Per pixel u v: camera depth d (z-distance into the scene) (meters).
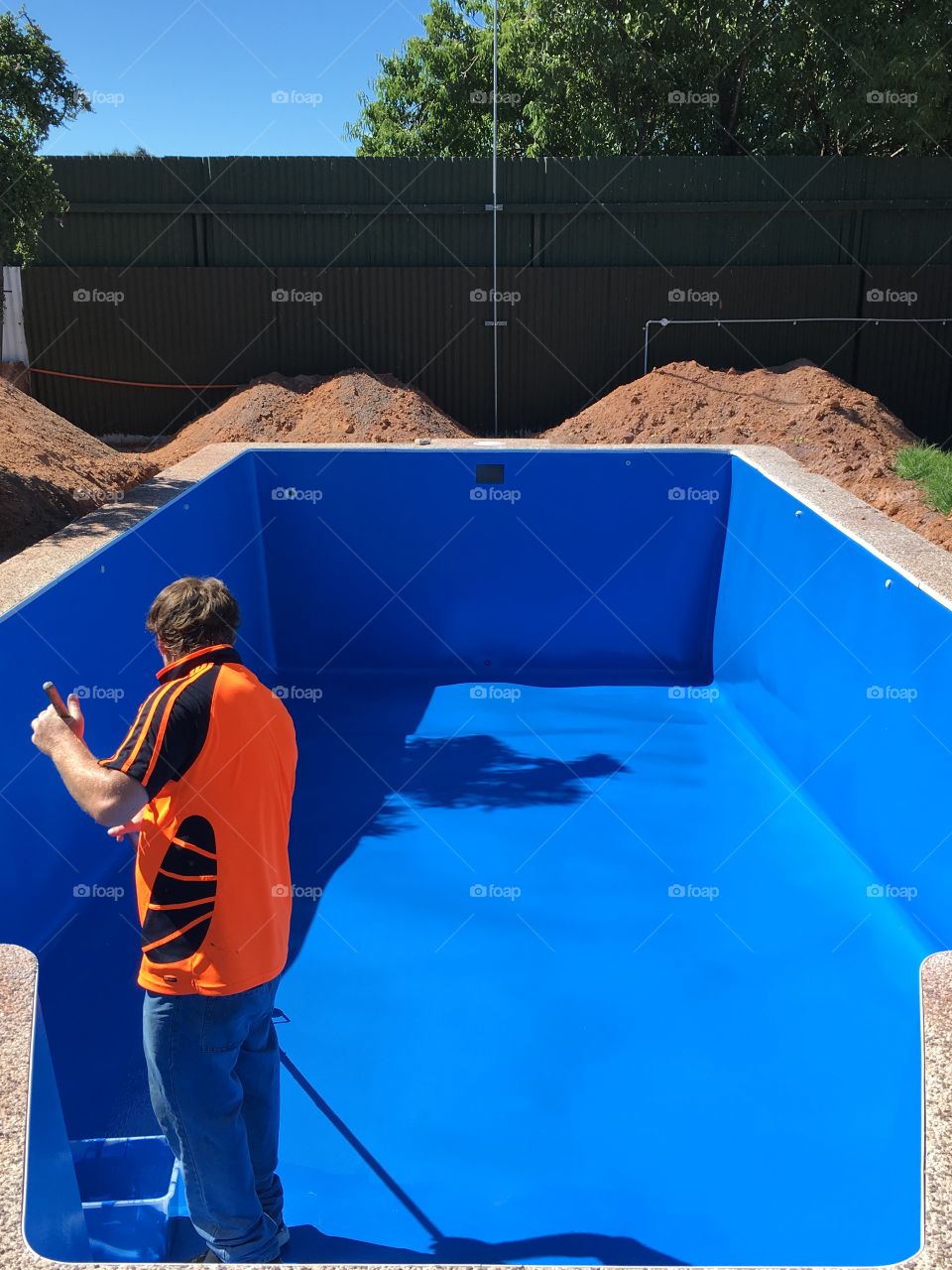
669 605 8.34
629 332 13.91
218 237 13.88
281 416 12.77
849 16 15.07
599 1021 4.38
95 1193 3.23
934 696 4.58
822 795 6.03
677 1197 3.46
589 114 17.31
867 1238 3.27
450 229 13.84
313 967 4.77
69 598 4.79
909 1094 3.89
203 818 2.54
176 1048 2.60
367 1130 3.78
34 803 4.44
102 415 14.16
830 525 5.94
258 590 8.16
